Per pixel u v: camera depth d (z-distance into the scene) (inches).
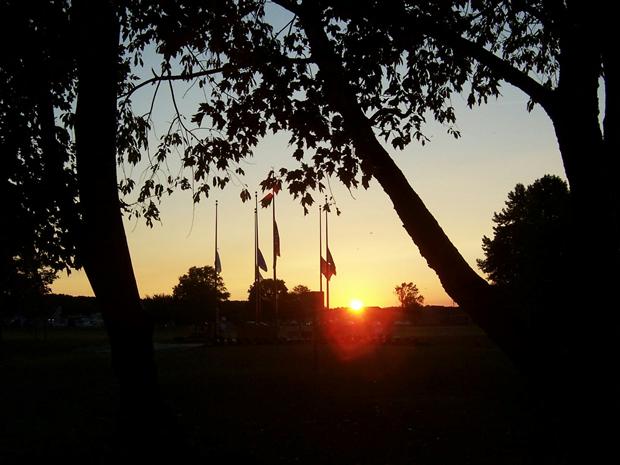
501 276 2054.6
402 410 508.4
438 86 468.8
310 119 350.9
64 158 426.6
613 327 232.4
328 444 386.6
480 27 449.4
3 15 374.3
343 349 1332.4
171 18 371.9
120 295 344.5
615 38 240.1
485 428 429.4
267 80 362.6
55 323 3890.3
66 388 690.2
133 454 338.0
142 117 477.4
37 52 392.2
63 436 416.8
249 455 354.6
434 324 3587.6
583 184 241.0
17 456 362.0
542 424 434.0
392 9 293.6
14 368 976.3
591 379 228.2
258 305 1852.9
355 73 342.6
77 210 404.5
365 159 278.5
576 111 244.7
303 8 305.9
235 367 916.6
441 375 767.1
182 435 352.8
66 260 496.1
